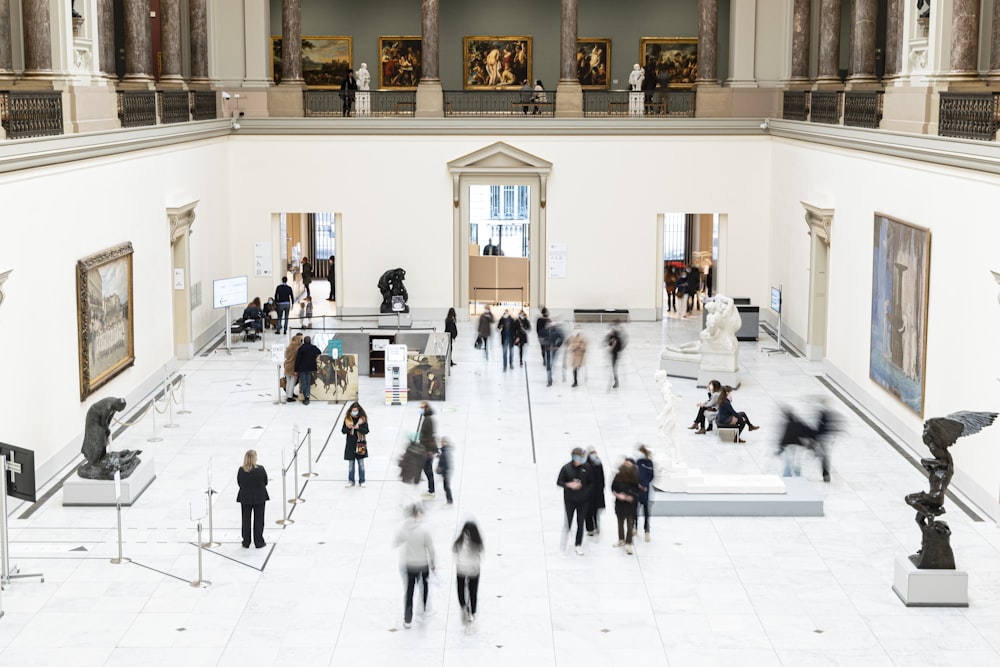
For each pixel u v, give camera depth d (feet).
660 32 112.16
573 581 44.93
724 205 96.84
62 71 64.23
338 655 39.04
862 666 38.40
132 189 69.46
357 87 100.68
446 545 48.42
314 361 70.18
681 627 41.11
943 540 42.86
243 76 97.81
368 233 96.89
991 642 40.06
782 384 76.18
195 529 49.96
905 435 62.64
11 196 51.62
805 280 84.48
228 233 95.50
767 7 97.09
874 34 81.76
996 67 62.49
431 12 95.76
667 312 102.99
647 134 95.91
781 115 94.99
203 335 86.99
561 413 68.74
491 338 91.20
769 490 52.85
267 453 60.49
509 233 118.83
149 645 39.60
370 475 57.16
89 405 61.57
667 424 53.52
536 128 95.55
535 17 112.27
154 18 100.68
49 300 56.13
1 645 39.50
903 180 63.10
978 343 52.75
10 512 51.57
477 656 39.01
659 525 50.83
